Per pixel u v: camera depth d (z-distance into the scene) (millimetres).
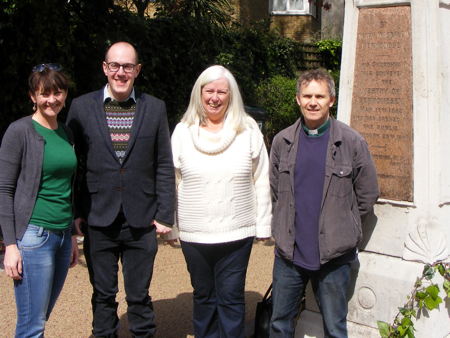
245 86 10367
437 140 3307
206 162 3156
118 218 3260
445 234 3387
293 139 3164
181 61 8633
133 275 3377
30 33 6133
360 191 3104
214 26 9719
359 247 3574
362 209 3131
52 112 2859
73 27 6758
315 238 3078
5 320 4105
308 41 14289
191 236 3201
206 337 3377
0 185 2791
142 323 3438
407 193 3393
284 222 3168
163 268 5465
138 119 3229
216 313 3377
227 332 3264
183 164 3230
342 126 3104
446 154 3369
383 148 3457
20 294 2855
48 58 6395
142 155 3234
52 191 2893
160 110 3311
